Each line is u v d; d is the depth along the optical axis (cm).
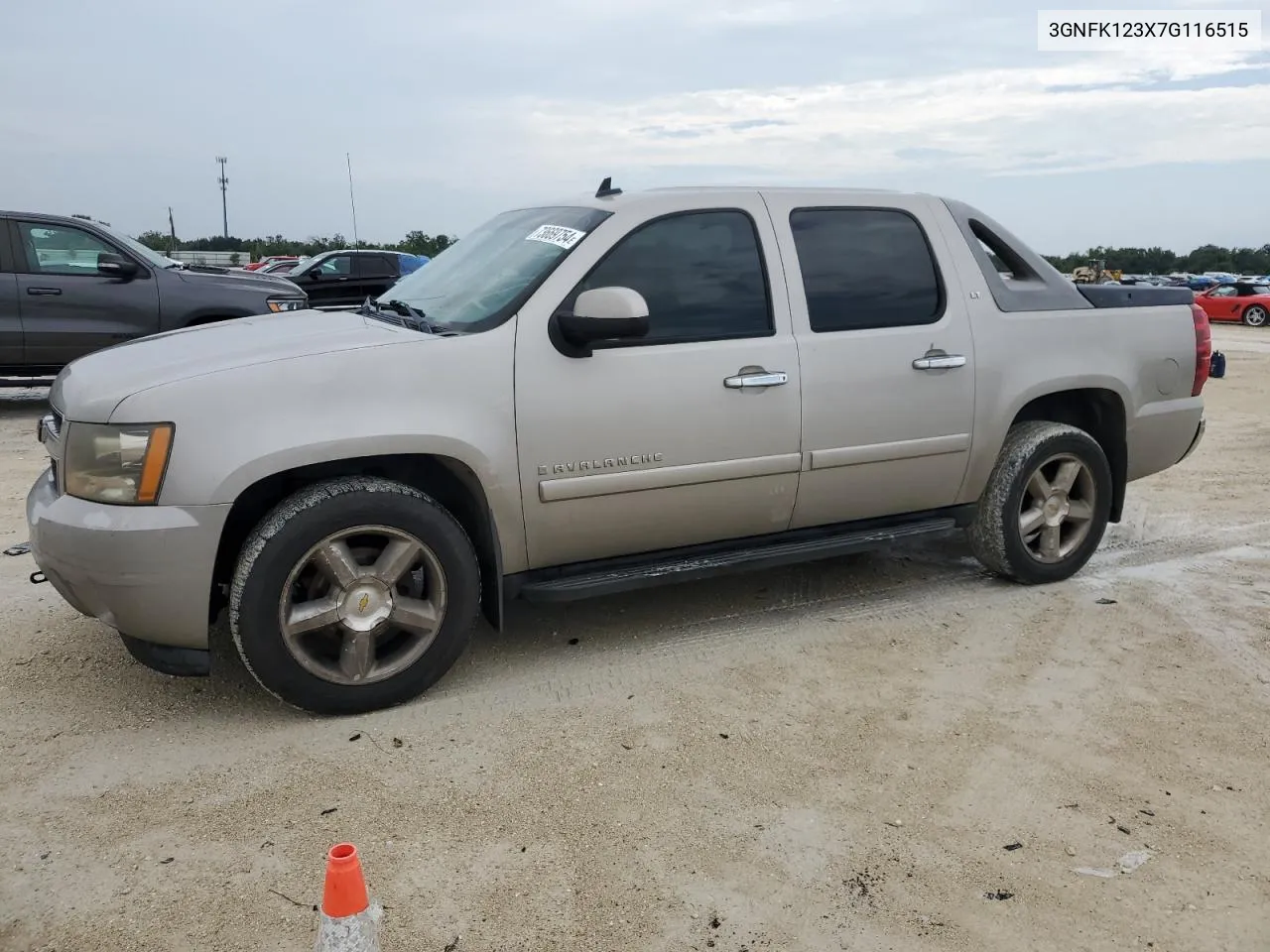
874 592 472
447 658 352
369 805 288
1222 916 246
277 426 314
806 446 400
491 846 269
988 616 443
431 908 244
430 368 335
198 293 959
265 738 326
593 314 341
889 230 430
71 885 251
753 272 395
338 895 182
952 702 358
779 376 388
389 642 355
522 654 396
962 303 437
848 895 252
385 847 268
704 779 304
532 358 349
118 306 927
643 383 365
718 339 383
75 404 322
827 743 328
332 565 328
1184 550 542
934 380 425
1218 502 653
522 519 355
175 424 307
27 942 231
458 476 353
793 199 411
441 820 281
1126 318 484
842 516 425
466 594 350
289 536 318
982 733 335
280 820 279
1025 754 322
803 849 270
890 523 444
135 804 286
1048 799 296
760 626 429
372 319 392
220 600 355
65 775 301
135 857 262
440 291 402
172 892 249
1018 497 459
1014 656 399
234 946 231
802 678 377
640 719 343
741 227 396
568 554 373
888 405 415
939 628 429
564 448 354
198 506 307
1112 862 267
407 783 299
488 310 358
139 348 366
